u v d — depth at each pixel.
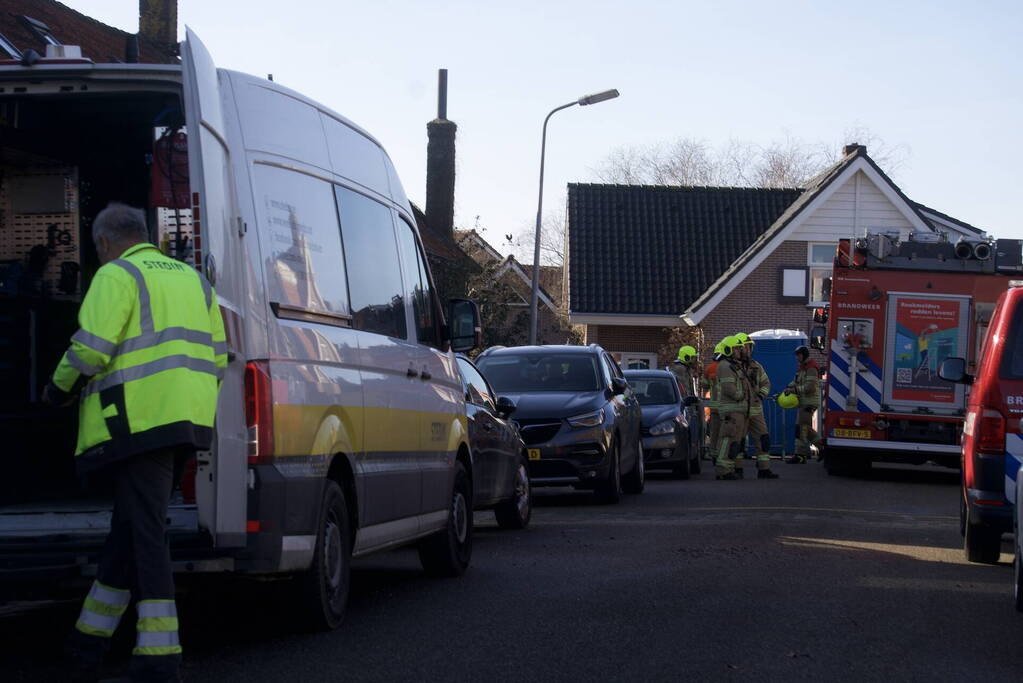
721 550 10.75
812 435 25.23
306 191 6.98
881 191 37.47
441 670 6.24
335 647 6.72
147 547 5.52
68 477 7.77
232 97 6.38
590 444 15.02
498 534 12.30
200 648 6.70
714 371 23.55
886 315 19.70
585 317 38.03
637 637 7.09
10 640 6.99
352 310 7.44
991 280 19.55
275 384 6.17
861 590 8.79
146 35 30.48
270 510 6.06
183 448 5.61
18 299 7.77
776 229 37.22
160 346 5.56
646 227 40.59
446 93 39.62
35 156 8.08
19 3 24.86
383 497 7.73
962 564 10.20
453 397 9.52
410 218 9.11
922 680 6.18
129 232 5.84
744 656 6.62
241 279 6.10
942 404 19.55
